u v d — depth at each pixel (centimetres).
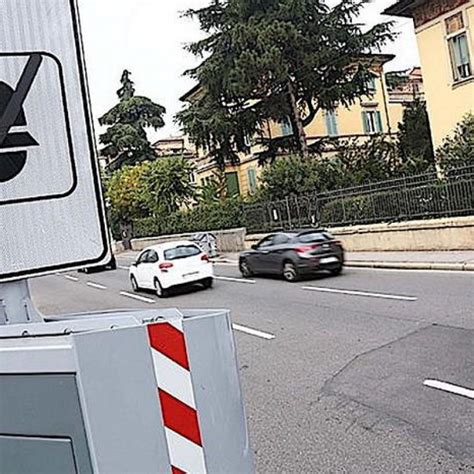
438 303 1160
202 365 202
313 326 1102
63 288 2483
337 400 673
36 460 192
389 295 1321
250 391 750
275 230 2773
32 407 193
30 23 230
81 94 237
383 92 4541
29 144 227
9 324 225
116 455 185
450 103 2470
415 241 1989
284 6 3002
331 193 2419
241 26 3002
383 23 3073
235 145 3497
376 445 536
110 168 5688
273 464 520
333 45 3080
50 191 230
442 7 2450
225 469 205
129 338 191
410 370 750
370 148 3116
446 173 1888
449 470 472
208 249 2955
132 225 4884
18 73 227
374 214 2195
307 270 1741
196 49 3278
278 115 3306
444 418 579
